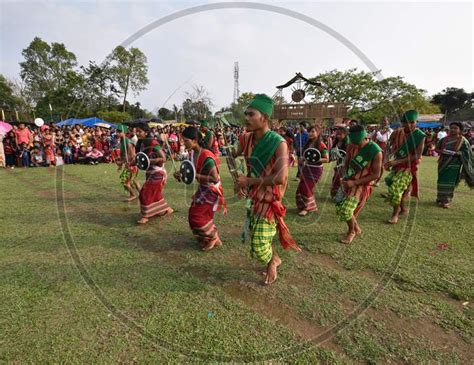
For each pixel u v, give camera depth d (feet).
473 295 7.83
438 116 70.69
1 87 125.90
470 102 175.22
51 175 27.48
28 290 8.06
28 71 96.68
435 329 6.64
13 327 6.61
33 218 14.34
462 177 16.06
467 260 9.81
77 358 5.76
